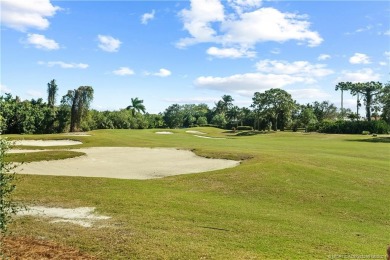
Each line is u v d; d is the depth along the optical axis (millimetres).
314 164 22016
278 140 52375
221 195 15875
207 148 31359
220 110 148875
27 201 13805
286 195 15992
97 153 29266
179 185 17625
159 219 11766
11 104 69250
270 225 11531
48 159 24984
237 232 10625
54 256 8359
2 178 7426
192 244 9375
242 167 20938
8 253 8391
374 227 12250
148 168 23453
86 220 11586
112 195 15008
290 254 8930
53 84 94562
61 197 14570
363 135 67188
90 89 78000
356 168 21406
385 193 16484
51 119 76875
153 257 8445
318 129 85812
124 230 10453
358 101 98062
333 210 14141
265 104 99312
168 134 60375
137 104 112375
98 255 8523
